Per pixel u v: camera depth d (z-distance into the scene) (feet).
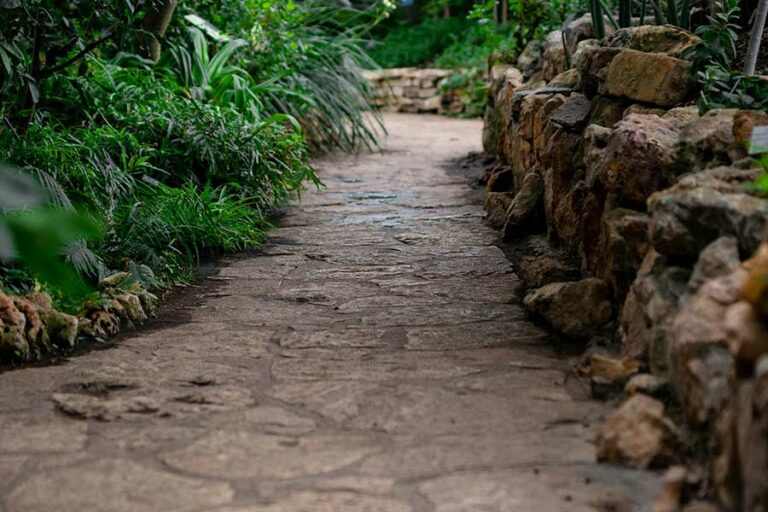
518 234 18.48
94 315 13.32
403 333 13.06
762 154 10.85
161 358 12.16
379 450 9.18
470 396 10.61
